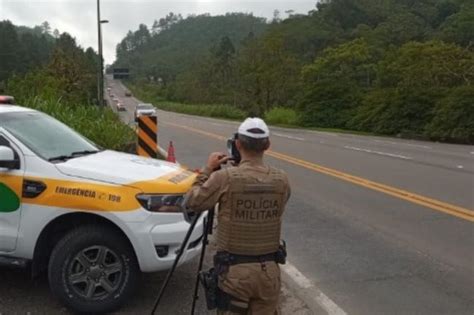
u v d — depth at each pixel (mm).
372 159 18531
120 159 5949
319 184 12883
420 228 8602
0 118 5707
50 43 121750
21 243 5195
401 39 89312
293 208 10133
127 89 179000
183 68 175750
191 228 4391
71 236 5062
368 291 5957
